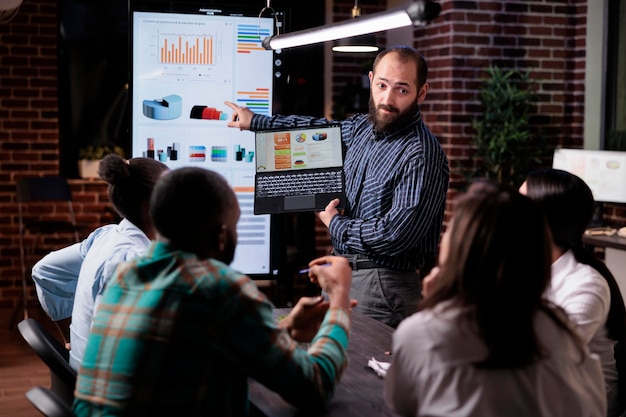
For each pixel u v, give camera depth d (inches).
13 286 290.7
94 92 306.2
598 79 260.5
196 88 159.8
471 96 259.6
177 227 82.5
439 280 75.9
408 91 134.8
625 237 224.4
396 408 76.9
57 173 292.7
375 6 319.9
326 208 141.6
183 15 158.1
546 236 75.1
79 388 83.4
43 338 101.7
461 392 72.0
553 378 74.5
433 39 267.0
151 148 159.8
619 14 254.7
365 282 138.7
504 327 71.9
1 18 212.7
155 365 79.0
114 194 108.5
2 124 287.7
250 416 95.0
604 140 259.4
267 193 145.0
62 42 302.5
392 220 133.5
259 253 163.2
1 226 289.0
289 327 101.5
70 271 122.5
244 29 159.9
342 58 318.7
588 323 100.0
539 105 265.9
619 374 106.3
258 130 145.1
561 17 265.0
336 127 143.6
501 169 253.9
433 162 134.6
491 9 259.1
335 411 91.2
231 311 79.4
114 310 82.5
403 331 74.8
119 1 305.9
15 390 205.5
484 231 73.2
